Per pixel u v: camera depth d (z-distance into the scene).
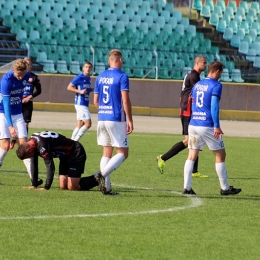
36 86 46.12
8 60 86.00
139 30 100.06
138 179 34.25
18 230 20.62
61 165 29.14
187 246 19.31
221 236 20.78
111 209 24.64
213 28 108.50
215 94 28.23
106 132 27.97
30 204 25.03
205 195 29.36
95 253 18.14
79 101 48.44
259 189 32.34
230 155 48.12
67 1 102.56
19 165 38.16
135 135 60.78
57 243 19.14
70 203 25.56
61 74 82.31
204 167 41.03
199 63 35.38
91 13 100.12
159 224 22.25
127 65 91.69
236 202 27.55
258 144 56.97
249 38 104.62
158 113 81.31
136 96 82.06
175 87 82.44
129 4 108.25
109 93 27.48
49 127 63.34
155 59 93.31
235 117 81.38
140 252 18.42
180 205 26.16
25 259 17.33
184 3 133.25
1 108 30.39
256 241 20.25
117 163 27.64
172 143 54.78
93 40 95.12
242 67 98.44
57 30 93.94
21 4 97.50
